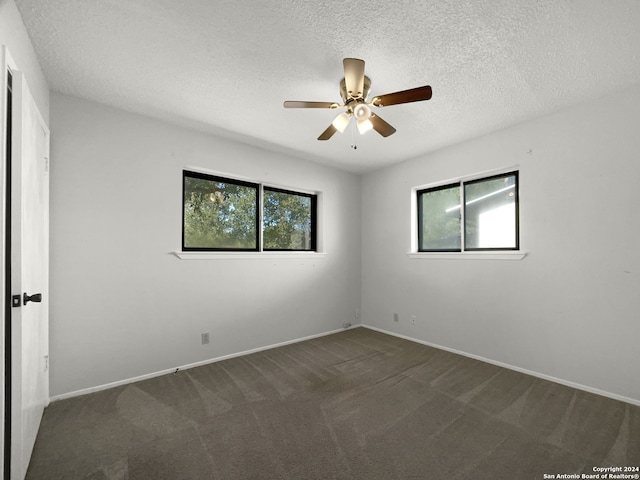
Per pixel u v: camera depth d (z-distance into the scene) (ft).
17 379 4.10
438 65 6.13
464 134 9.60
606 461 4.92
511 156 8.97
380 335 12.53
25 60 5.07
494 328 9.32
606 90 7.03
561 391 7.40
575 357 7.64
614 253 7.09
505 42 5.44
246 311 10.30
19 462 4.13
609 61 5.95
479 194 10.21
